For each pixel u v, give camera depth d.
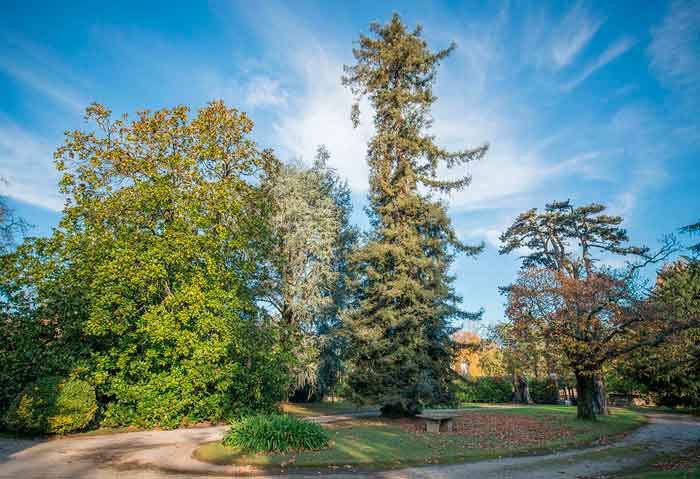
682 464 11.15
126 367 16.61
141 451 11.53
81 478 8.56
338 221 28.20
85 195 17.66
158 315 16.84
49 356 15.36
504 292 30.81
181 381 16.91
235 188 20.17
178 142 19.58
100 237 16.83
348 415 22.81
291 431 11.86
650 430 19.25
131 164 18.25
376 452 11.76
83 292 16.27
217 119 20.12
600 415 24.56
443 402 19.59
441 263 20.92
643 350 19.39
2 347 15.30
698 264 16.59
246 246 20.11
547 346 20.94
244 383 18.69
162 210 18.42
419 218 21.61
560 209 34.09
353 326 20.72
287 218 25.30
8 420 13.02
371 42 23.28
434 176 22.77
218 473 9.36
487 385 41.03
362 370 20.31
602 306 19.47
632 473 10.20
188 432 15.34
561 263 32.31
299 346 22.88
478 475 9.83
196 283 17.50
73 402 14.01
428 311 19.28
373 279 21.28
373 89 23.45
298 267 25.55
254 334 19.56
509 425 18.62
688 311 17.16
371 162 22.81
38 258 16.44
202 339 17.78
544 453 13.20
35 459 10.22
